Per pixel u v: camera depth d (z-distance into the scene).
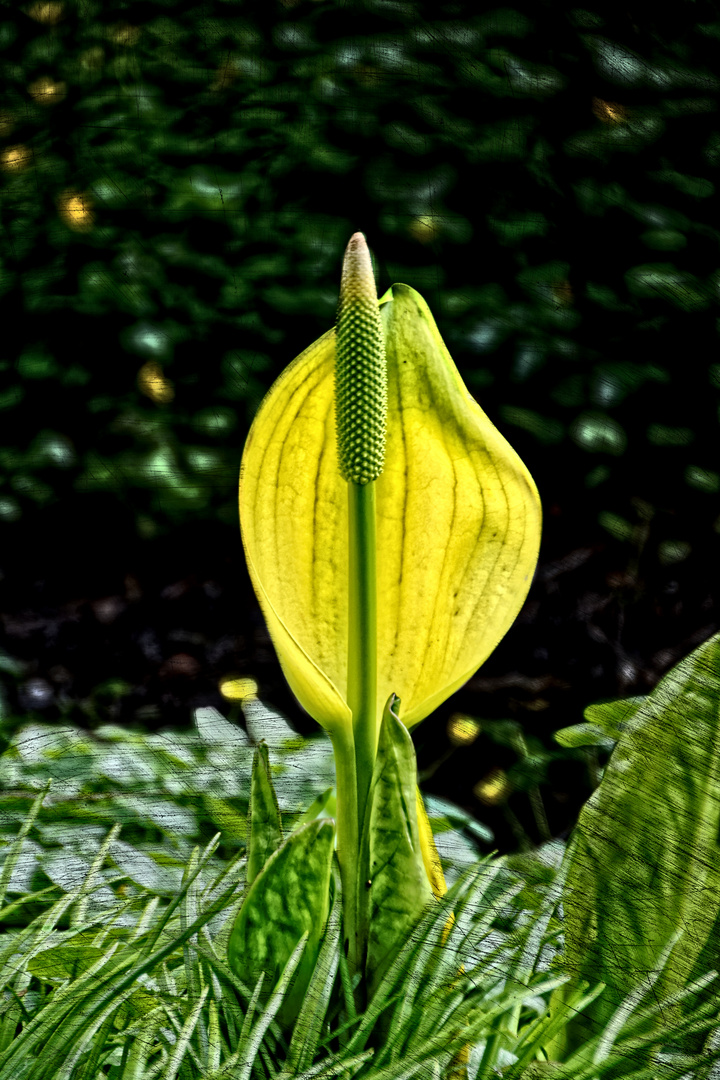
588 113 3.05
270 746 1.68
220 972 1.20
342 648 1.31
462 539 1.31
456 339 3.09
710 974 1.20
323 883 1.21
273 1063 1.21
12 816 1.45
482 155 3.05
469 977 1.21
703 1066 1.19
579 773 2.19
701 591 2.99
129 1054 1.18
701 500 3.07
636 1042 1.18
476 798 2.32
